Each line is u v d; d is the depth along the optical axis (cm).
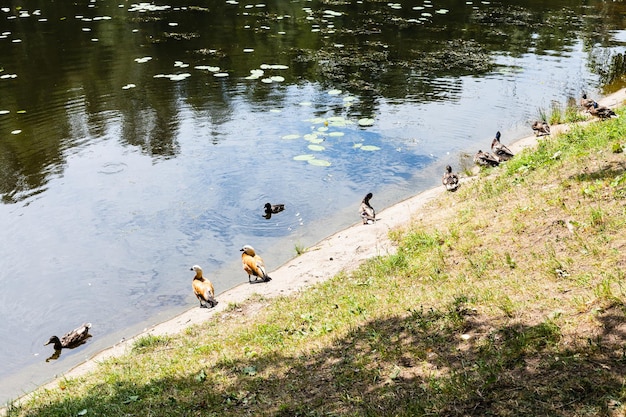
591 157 1302
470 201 1398
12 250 1448
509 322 772
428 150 1977
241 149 1995
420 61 2827
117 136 2091
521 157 1550
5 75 2586
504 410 591
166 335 1098
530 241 1027
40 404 894
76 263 1401
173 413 749
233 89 2484
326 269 1280
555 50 3009
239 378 825
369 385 717
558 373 627
